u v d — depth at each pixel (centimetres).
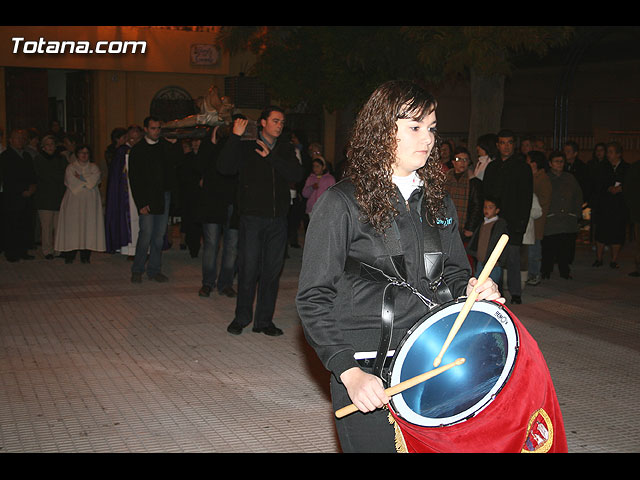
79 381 605
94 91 1944
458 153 878
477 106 1373
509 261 912
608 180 1223
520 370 263
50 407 545
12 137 1218
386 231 271
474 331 264
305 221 1427
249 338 741
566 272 1106
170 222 1664
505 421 260
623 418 532
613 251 1214
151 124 1009
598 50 2042
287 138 747
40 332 761
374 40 1405
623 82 2311
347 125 1812
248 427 511
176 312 854
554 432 268
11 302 905
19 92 1892
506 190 890
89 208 1188
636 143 2150
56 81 2127
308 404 557
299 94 1631
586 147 2241
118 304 895
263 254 744
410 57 1402
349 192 271
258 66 1638
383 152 268
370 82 1545
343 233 268
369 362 272
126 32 1895
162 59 1941
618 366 658
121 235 1173
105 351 693
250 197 728
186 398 568
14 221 1217
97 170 1199
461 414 257
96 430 503
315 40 1566
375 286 272
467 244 872
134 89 1959
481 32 1173
